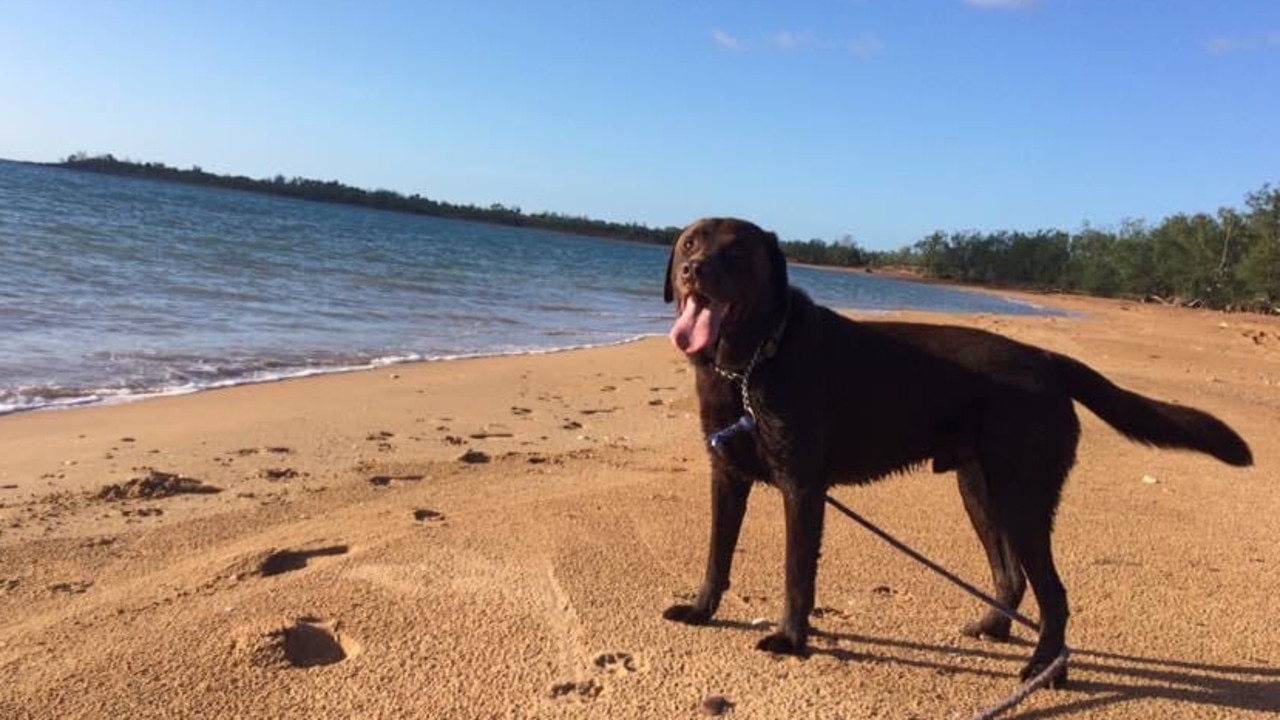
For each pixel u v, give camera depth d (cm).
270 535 210
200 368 441
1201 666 159
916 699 143
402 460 295
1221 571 207
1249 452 162
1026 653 163
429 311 815
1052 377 161
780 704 139
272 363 475
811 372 154
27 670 143
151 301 641
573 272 1789
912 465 167
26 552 196
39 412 335
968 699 144
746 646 157
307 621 160
